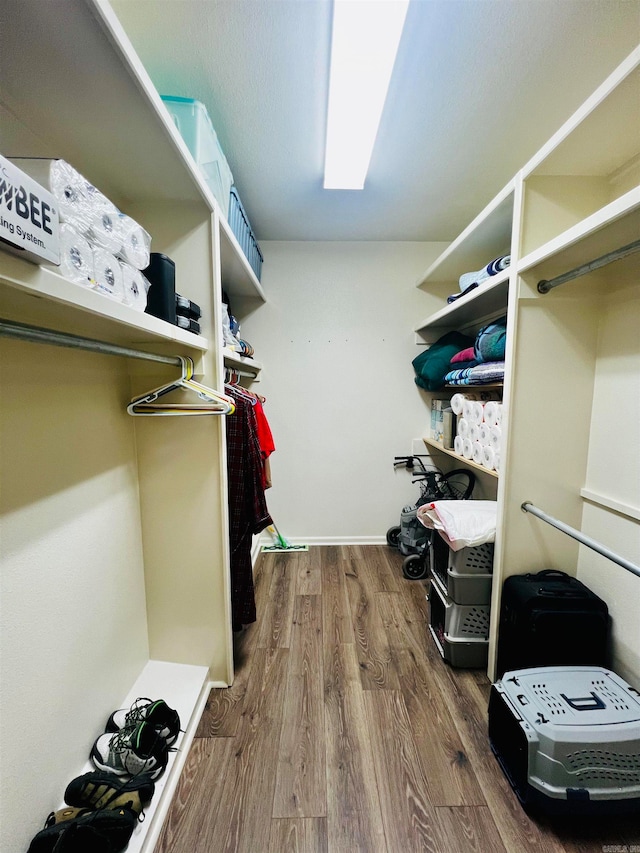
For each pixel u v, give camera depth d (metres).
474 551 1.47
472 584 1.47
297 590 2.11
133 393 1.26
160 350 1.23
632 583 1.18
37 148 0.85
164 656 1.39
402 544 2.53
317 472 2.71
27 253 0.46
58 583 0.89
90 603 1.02
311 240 2.47
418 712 1.29
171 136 0.87
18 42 0.62
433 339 2.57
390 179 1.72
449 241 2.48
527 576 1.35
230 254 1.54
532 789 0.95
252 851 0.89
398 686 1.41
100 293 0.69
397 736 1.20
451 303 1.94
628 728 0.95
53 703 0.87
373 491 2.74
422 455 2.69
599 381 1.28
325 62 1.10
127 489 1.23
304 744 1.17
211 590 1.36
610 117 0.91
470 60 1.09
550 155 1.08
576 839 0.92
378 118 1.27
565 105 1.27
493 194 1.85
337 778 1.06
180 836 0.92
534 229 1.21
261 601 1.99
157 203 1.19
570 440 1.32
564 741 0.93
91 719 1.02
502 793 1.03
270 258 2.50
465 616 1.49
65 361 0.93
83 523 0.99
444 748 1.16
